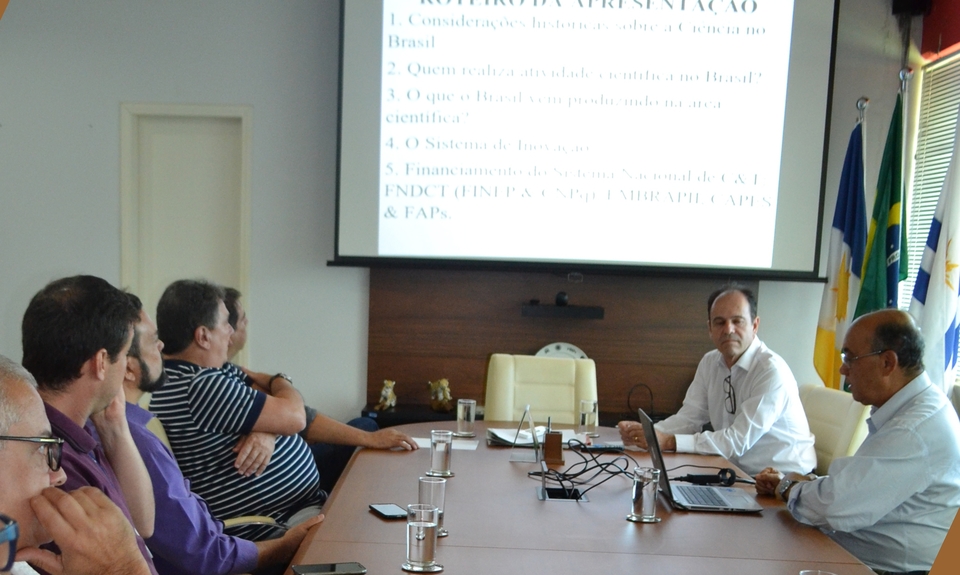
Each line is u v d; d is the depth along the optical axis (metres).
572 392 3.78
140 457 1.84
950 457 2.16
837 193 4.62
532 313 4.53
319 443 3.35
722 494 2.32
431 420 4.42
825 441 3.40
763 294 4.68
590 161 4.48
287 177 4.67
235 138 4.75
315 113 4.65
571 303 4.64
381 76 4.48
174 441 2.50
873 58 4.56
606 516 2.08
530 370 3.79
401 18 4.47
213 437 2.51
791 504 2.14
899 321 2.29
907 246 4.28
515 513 2.09
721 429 3.37
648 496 2.05
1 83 4.64
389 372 4.70
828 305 4.41
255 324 4.71
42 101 4.65
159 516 1.93
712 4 4.42
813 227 4.45
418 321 4.68
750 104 4.44
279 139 4.65
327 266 4.67
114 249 4.70
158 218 4.79
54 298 1.57
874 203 4.28
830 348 4.38
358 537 1.83
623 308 4.64
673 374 4.65
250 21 4.62
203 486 2.52
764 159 4.45
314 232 4.69
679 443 2.98
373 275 4.67
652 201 4.48
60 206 4.68
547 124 4.48
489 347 4.68
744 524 2.06
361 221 4.52
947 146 4.26
